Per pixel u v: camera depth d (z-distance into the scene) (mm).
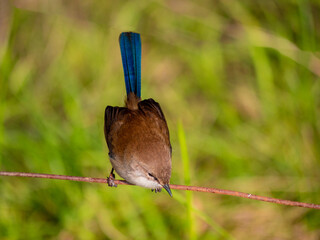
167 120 12797
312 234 10648
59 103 12828
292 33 13305
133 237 10430
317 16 13383
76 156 11133
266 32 13180
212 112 12742
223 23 13961
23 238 10359
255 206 11031
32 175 7445
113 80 13258
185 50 13906
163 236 10414
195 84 13453
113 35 13906
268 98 12336
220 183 11320
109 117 9227
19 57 13320
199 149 11930
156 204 10734
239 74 13516
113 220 10578
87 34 13883
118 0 14375
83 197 10695
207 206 11055
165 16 14375
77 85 13070
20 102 12484
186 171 8766
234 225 10852
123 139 8570
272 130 11977
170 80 13688
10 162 11172
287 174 11320
